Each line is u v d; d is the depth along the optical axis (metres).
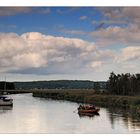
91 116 69.62
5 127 54.50
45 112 77.81
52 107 92.00
